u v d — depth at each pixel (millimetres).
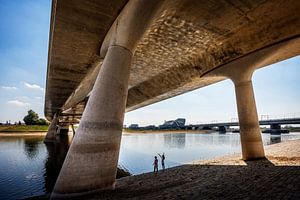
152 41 15867
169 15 12383
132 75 24922
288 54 17016
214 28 13969
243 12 12117
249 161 17141
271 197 7086
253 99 18594
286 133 110500
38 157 29500
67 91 31062
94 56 17938
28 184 16625
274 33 13852
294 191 7422
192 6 11539
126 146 51281
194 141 68750
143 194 9758
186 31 14352
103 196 9281
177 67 21672
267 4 11359
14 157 29547
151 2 10172
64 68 20828
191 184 11250
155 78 25438
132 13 10664
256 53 16766
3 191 14852
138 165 25891
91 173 9648
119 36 11383
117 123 10656
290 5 11367
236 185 9547
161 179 14133
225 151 40031
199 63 19344
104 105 10438
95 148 9883
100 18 12453
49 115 70750
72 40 15078
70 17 12383
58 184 9641
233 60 18531
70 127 98938
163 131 158250
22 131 88125
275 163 14742
